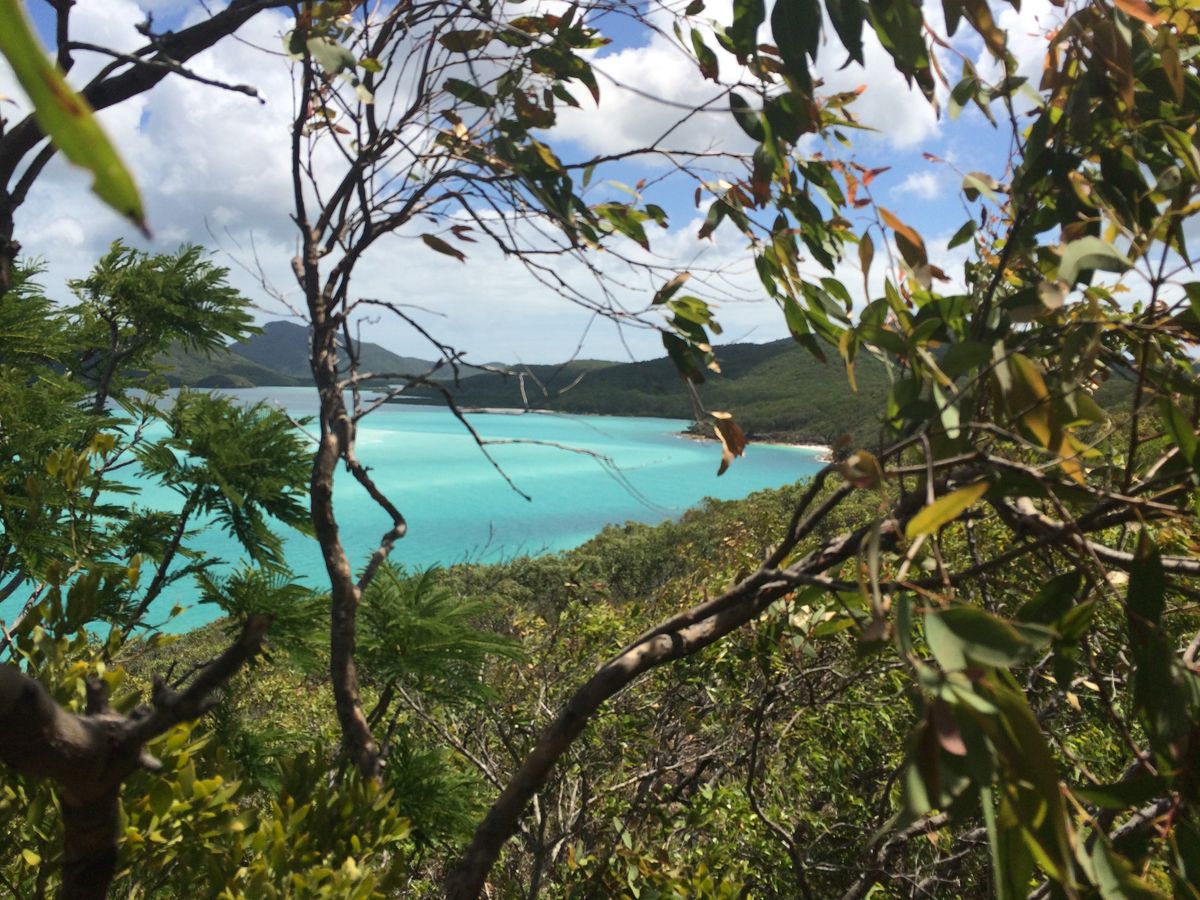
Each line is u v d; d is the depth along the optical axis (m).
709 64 1.11
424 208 1.27
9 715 0.53
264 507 2.48
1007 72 0.96
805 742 3.43
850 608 1.14
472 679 2.08
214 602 2.10
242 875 1.16
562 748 1.18
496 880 2.96
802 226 1.13
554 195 1.19
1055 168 0.95
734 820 3.07
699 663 3.02
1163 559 0.90
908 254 0.86
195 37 0.98
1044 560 1.44
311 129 1.41
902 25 0.80
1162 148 0.99
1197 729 0.70
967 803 0.59
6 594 1.88
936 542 0.77
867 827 2.95
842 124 1.11
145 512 2.41
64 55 0.88
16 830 1.21
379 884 1.21
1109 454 0.84
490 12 1.28
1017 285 1.08
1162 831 0.71
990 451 0.88
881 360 0.93
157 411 2.87
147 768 0.60
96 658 1.25
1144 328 0.79
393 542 1.39
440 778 1.94
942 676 0.56
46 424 2.46
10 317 3.02
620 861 2.27
